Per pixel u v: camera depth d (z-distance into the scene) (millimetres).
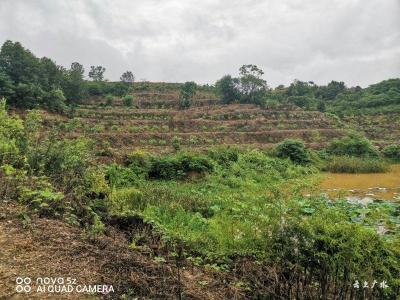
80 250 5066
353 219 8727
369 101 65438
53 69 51125
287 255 4988
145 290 4445
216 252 6441
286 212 6402
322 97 78000
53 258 4695
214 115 49250
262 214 6945
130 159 19234
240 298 4809
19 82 41375
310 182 14703
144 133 37969
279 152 30250
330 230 4773
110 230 6730
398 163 33844
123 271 4770
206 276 5352
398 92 69000
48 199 6516
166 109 55250
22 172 7098
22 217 5613
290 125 46438
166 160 19344
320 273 4742
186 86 63062
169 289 4605
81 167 9438
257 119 48156
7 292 3844
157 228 7156
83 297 4043
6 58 43531
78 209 6980
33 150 8922
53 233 5391
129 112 47562
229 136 40875
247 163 24141
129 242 6379
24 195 6246
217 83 66000
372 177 25281
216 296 4762
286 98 65625
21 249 4730
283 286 4883
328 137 42969
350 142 35156
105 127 39344
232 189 16516
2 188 6449
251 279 5258
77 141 10602
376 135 46250
